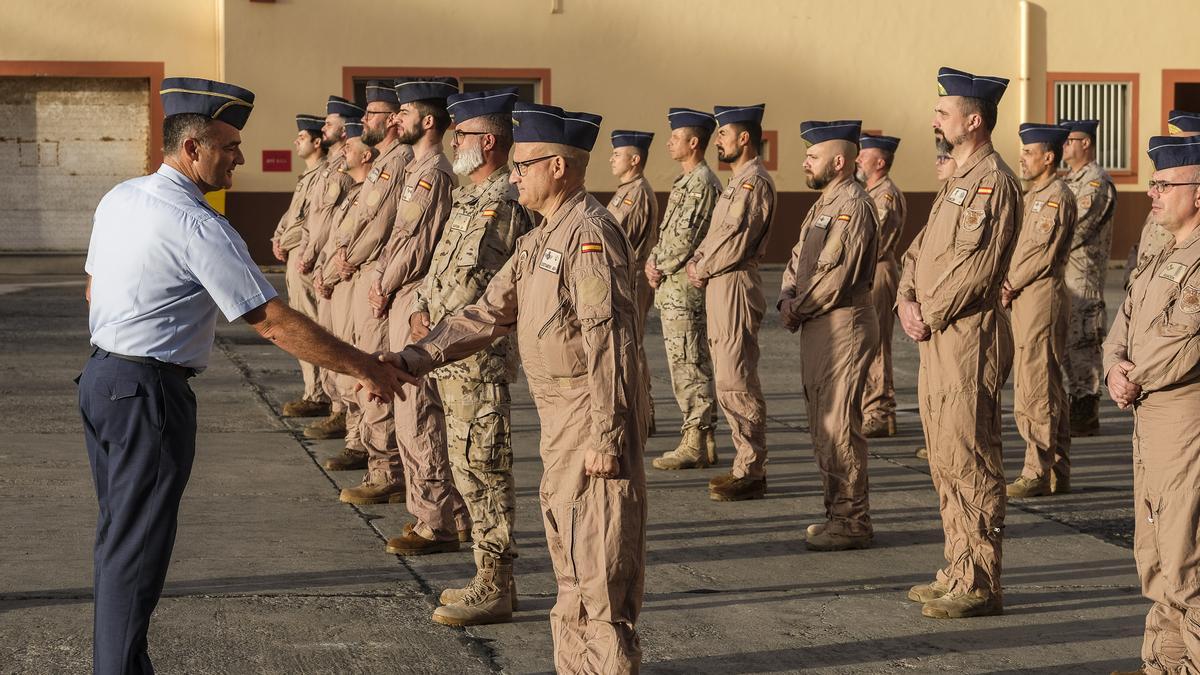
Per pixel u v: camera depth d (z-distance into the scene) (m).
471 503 5.40
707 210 8.38
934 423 5.55
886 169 9.57
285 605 5.56
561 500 4.30
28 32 22.16
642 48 23.05
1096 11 23.94
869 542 6.65
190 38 22.62
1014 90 23.89
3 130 22.53
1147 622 4.63
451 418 5.38
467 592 5.45
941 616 5.52
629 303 4.21
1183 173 4.34
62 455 8.46
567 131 4.32
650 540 6.76
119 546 4.21
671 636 5.27
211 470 8.16
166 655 4.95
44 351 13.04
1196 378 4.30
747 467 7.66
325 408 10.12
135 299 4.18
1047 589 5.97
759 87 23.38
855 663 4.99
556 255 4.26
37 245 22.86
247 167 21.91
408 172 6.88
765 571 6.21
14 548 6.31
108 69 22.45
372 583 5.89
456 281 5.48
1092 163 9.70
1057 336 7.77
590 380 4.15
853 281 6.46
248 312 4.23
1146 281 4.47
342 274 7.11
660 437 9.59
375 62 22.25
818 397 6.58
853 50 23.55
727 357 7.60
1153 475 4.39
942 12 23.67
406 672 4.83
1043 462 7.81
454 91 6.36
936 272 5.48
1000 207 5.39
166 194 4.25
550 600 5.72
